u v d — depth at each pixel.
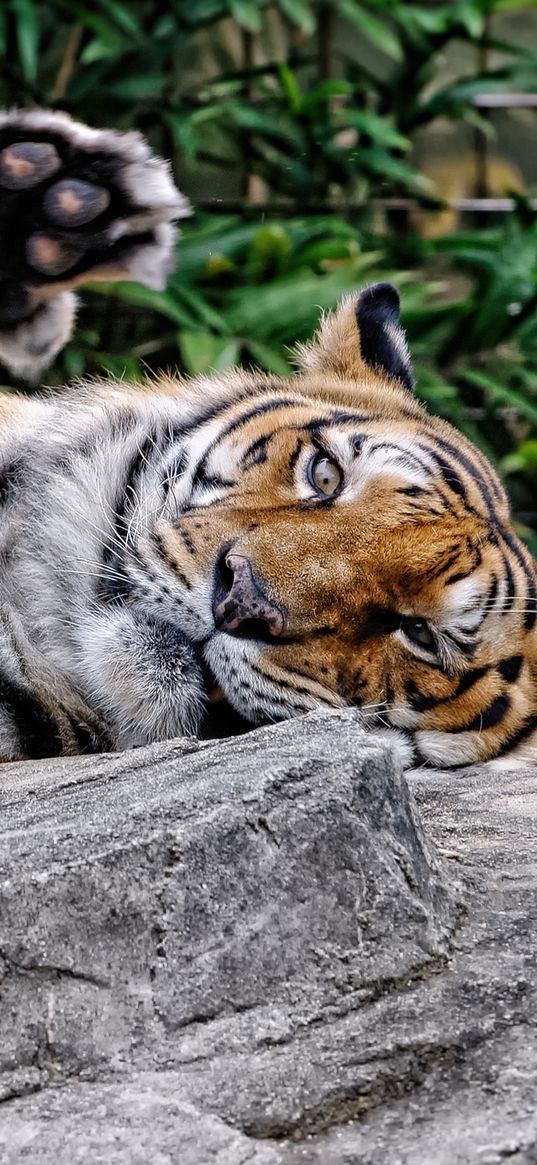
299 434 7.30
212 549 6.44
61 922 3.71
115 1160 3.20
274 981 3.85
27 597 6.89
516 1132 3.27
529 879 4.58
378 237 17.44
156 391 8.40
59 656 6.69
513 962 4.01
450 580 6.76
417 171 19.92
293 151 17.23
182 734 6.39
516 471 17.08
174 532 6.61
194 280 15.47
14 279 7.11
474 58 20.88
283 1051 3.64
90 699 6.52
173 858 3.86
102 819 4.00
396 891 4.04
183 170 18.17
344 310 9.38
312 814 4.02
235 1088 3.49
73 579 6.83
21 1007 3.62
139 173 6.92
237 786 4.05
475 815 5.56
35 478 7.59
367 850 4.05
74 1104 3.44
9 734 6.42
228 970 3.82
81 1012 3.66
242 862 3.92
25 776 5.12
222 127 18.00
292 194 17.88
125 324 16.31
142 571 6.54
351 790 4.09
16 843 3.88
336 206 17.70
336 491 7.05
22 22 15.98
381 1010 3.83
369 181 18.06
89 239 6.96
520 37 21.27
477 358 17.36
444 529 6.92
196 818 3.94
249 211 17.45
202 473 7.31
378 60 20.34
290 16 17.53
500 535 7.58
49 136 6.79
